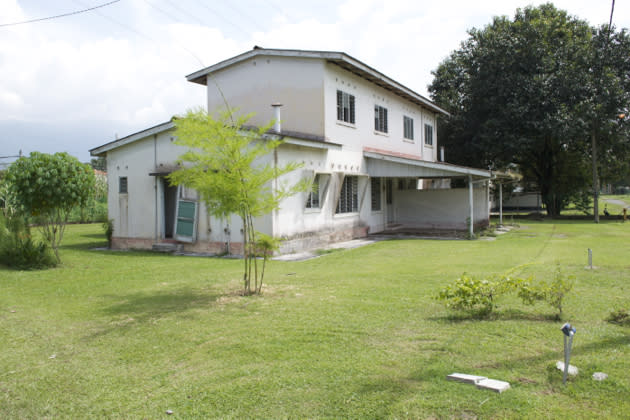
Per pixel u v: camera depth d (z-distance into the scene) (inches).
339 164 662.5
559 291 237.8
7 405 161.0
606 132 973.2
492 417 137.0
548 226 907.4
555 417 135.5
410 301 284.4
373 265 452.1
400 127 892.0
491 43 1057.5
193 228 563.8
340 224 677.3
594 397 147.3
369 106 761.6
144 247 608.4
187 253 566.9
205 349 207.9
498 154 1118.4
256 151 311.4
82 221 1159.6
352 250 580.1
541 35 1021.8
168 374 182.1
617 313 232.2
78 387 173.5
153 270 438.6
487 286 245.6
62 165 460.4
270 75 656.4
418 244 637.9
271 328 235.6
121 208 626.5
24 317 270.7
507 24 1084.5
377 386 161.6
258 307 281.0
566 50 1021.8
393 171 736.3
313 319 249.6
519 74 1026.7
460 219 841.5
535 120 1011.9
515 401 145.0
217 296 317.4
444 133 1241.4
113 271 434.9
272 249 323.6
